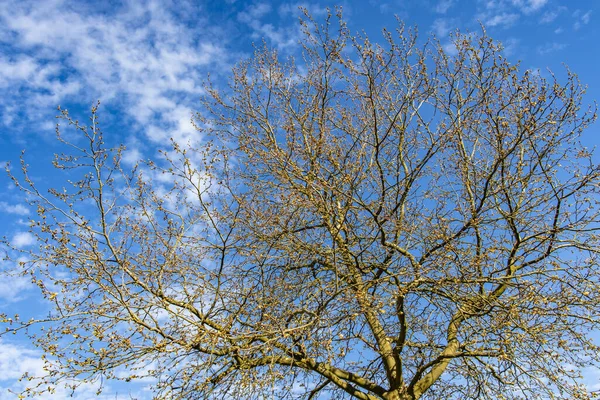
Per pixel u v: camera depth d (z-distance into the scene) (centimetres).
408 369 915
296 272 869
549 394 691
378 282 768
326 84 862
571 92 770
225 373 707
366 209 802
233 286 772
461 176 886
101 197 654
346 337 735
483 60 818
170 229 743
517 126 793
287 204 783
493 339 744
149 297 680
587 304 739
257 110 965
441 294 771
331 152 838
